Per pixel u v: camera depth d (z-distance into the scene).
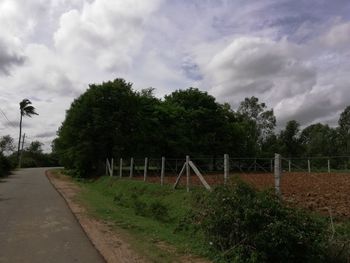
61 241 9.77
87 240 9.95
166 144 45.72
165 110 46.88
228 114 60.66
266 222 8.00
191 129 50.12
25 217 13.41
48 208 15.73
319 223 8.48
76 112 39.62
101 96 39.94
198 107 53.69
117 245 9.54
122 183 24.69
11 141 93.69
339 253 7.68
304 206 11.07
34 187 26.42
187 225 11.64
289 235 7.64
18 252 8.64
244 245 8.09
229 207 8.58
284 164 40.62
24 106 88.31
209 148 51.59
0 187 26.09
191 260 8.54
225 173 13.39
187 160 15.98
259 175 26.06
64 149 43.34
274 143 84.75
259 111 85.12
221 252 8.66
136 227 12.30
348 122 84.50
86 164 40.03
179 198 15.36
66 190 24.89
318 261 7.56
